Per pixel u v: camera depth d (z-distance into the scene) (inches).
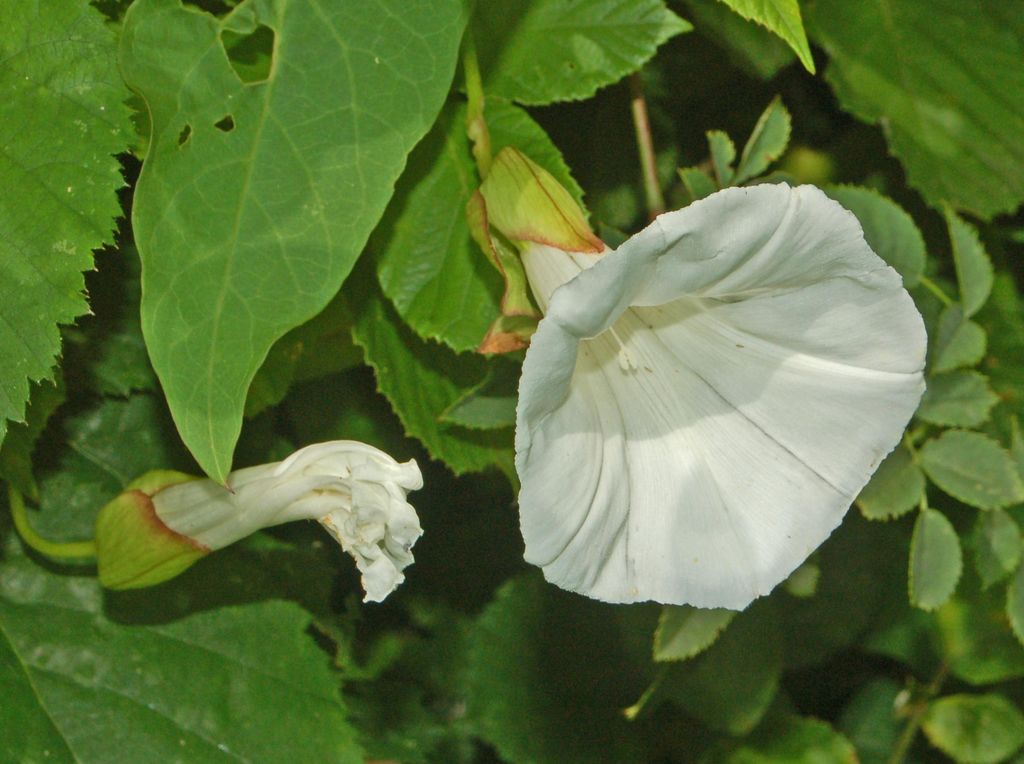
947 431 22.9
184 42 20.4
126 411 23.0
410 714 25.7
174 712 22.8
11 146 20.7
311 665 23.2
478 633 25.7
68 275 20.6
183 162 20.2
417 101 20.5
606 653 25.6
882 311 20.8
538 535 20.4
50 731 22.5
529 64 22.3
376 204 20.4
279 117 20.4
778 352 21.2
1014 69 24.0
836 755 25.1
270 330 20.1
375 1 20.5
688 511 21.3
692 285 20.4
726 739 25.2
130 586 22.0
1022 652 25.2
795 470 21.4
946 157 23.8
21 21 20.8
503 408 22.1
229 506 21.4
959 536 24.0
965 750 25.5
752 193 20.0
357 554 21.1
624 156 23.7
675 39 24.3
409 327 22.6
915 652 25.6
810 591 23.2
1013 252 25.0
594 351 21.3
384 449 23.7
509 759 25.5
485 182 21.3
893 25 24.0
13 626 22.6
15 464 22.1
